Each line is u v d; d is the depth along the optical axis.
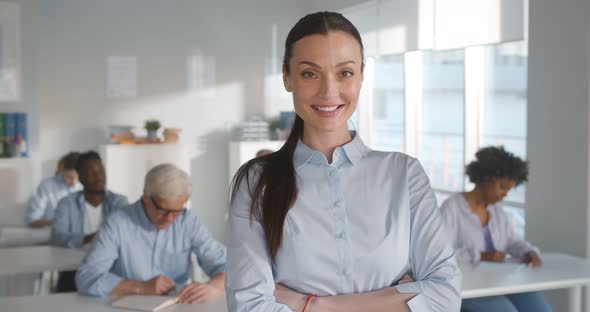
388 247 1.38
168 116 7.46
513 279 3.10
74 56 7.08
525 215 4.64
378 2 6.30
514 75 7.89
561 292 4.25
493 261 3.54
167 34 7.41
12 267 3.57
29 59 6.65
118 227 3.08
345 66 1.32
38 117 6.75
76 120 7.11
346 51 1.31
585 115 4.11
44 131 7.00
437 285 1.38
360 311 1.35
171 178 3.02
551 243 4.40
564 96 4.27
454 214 3.66
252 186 1.43
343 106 1.35
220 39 7.62
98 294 2.83
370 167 1.43
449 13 5.23
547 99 4.41
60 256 3.90
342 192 1.40
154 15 7.36
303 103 1.34
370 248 1.38
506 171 3.57
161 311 2.59
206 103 7.60
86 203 4.50
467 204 3.68
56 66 7.02
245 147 7.33
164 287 2.83
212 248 3.24
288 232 1.37
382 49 6.26
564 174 4.28
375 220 1.39
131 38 7.28
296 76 1.34
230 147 7.55
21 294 4.88
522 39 4.56
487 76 7.98
